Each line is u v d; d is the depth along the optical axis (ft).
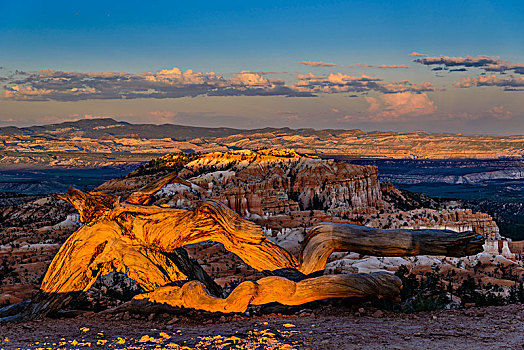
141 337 30.96
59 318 44.42
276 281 37.76
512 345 25.16
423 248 40.37
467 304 39.42
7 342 31.22
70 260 45.50
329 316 35.73
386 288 37.55
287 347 26.27
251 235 43.09
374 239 41.29
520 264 260.83
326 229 42.29
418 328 30.12
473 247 39.78
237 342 27.84
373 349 25.53
